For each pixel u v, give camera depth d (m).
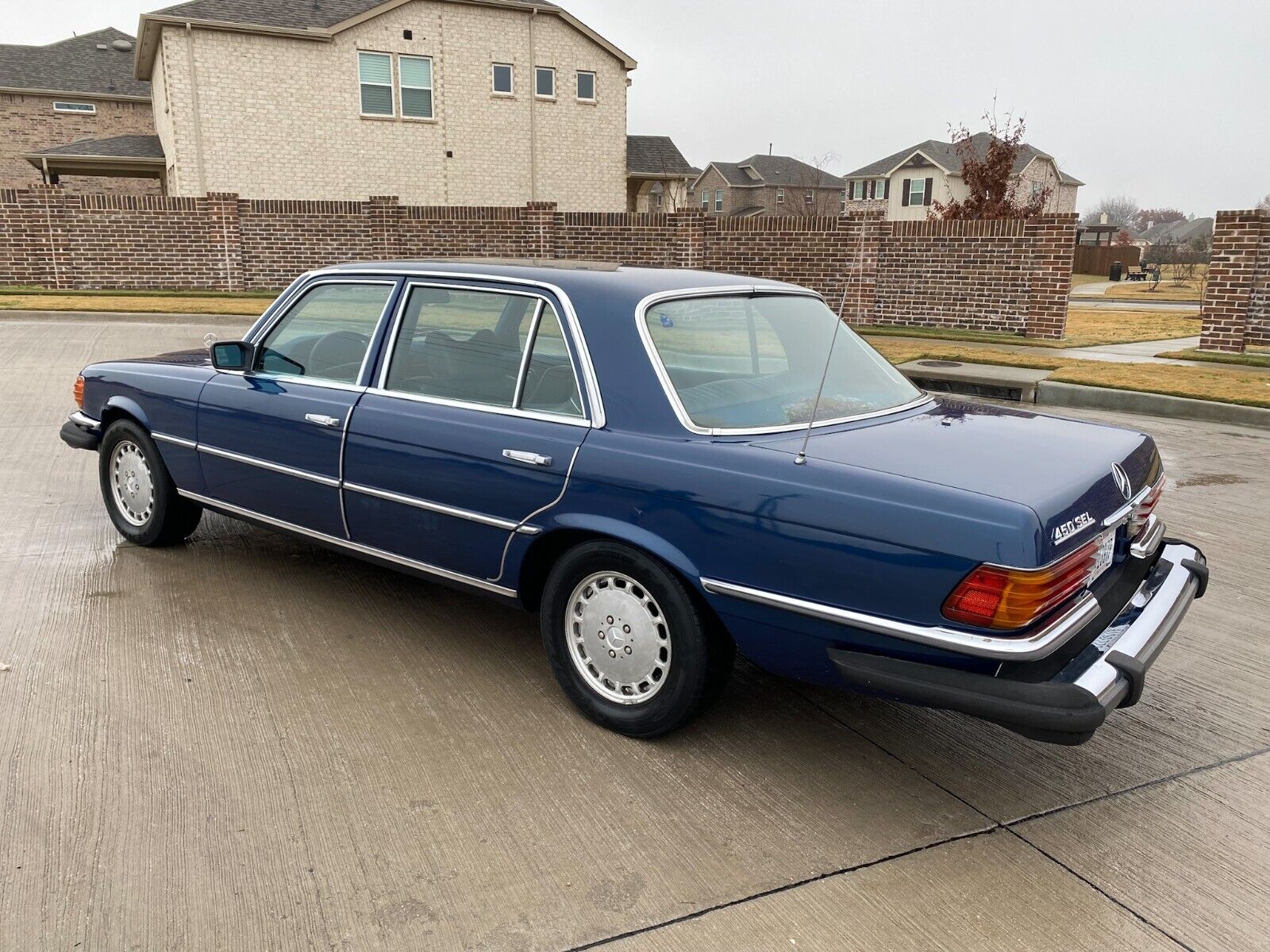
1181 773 3.44
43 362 11.70
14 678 3.85
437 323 4.05
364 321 4.33
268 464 4.55
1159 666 4.30
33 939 2.47
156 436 5.11
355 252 21.05
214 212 20.38
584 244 19.88
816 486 3.01
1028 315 15.95
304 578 5.05
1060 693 2.73
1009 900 2.74
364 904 2.64
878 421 3.61
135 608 4.59
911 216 62.12
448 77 27.48
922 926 2.62
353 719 3.63
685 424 3.34
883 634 2.90
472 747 3.47
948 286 16.53
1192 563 3.69
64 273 20.28
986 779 3.38
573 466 3.46
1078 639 3.01
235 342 4.76
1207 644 4.54
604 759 3.42
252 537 5.69
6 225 19.89
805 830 3.05
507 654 4.24
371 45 26.39
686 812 3.12
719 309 3.79
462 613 4.66
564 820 3.05
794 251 17.62
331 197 26.77
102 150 28.12
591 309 3.62
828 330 4.16
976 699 2.76
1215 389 10.73
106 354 12.43
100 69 35.69
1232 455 8.45
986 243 16.06
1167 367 12.49
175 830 2.93
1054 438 3.51
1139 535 3.60
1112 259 62.72
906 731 3.73
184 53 24.53
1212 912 2.71
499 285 3.89
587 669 3.65
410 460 3.95
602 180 30.27
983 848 2.98
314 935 2.52
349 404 4.21
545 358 3.70
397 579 5.09
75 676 3.89
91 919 2.55
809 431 3.17
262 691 3.82
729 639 3.41
